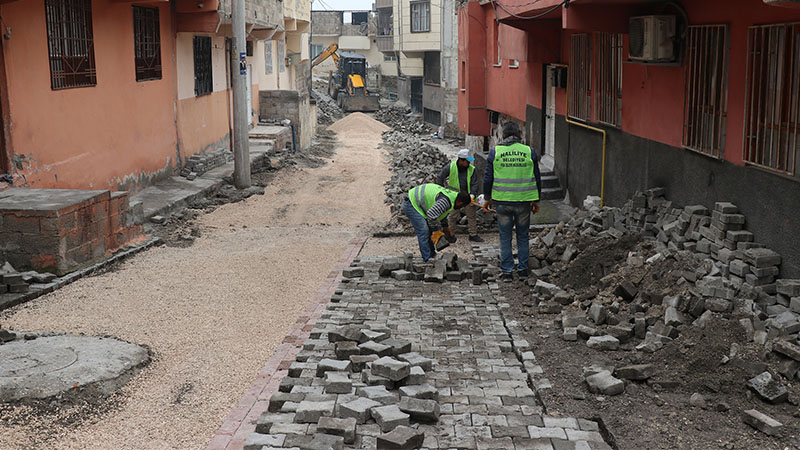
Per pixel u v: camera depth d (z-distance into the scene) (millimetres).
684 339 6352
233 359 6855
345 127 39688
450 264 9633
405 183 18266
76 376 6105
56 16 12305
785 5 5957
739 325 6348
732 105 7887
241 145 18062
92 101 13688
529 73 17391
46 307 8383
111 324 7801
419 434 4801
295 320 8047
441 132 36719
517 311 8000
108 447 5176
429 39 39375
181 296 8922
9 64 10875
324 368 5988
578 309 7668
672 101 9500
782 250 6941
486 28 21703
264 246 11922
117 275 9906
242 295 9000
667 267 7680
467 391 5707
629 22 9750
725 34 7988
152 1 14875
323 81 68062
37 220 9383
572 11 10062
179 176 18516
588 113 13164
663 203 9516
